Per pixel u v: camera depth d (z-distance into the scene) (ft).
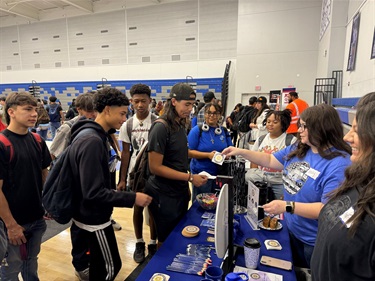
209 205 5.33
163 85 34.47
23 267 5.12
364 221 1.93
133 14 34.32
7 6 34.27
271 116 6.97
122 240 8.32
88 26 36.78
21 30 40.60
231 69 31.07
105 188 4.08
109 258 4.46
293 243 4.50
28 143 4.95
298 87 26.30
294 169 4.44
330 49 17.01
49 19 38.40
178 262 3.67
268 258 3.74
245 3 27.02
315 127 3.94
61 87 39.81
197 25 31.86
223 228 3.34
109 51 36.40
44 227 5.32
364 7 11.26
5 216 4.42
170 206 5.32
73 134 4.38
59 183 4.09
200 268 3.53
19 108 4.66
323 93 17.20
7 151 4.56
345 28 16.44
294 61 26.11
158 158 5.00
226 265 3.52
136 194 4.37
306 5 25.02
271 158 5.33
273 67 26.86
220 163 5.60
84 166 3.89
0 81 43.75
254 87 27.76
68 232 8.81
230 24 30.55
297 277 3.74
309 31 25.29
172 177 5.05
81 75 38.42
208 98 13.91
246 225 4.78
